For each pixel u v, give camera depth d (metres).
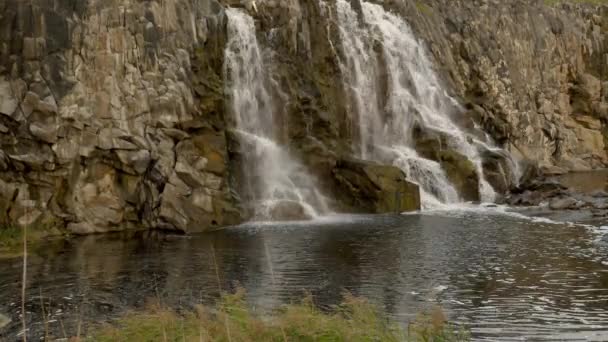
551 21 52.41
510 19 48.62
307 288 16.25
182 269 18.38
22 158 23.33
